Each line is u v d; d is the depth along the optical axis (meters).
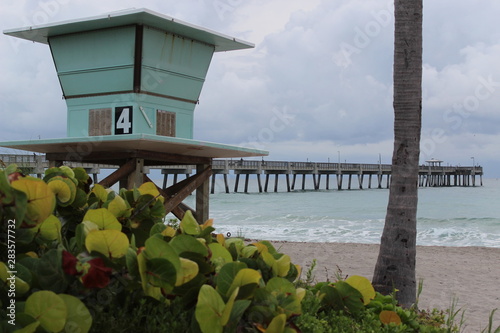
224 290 1.56
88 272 1.41
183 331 1.58
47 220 1.59
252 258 2.04
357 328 2.12
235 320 1.43
